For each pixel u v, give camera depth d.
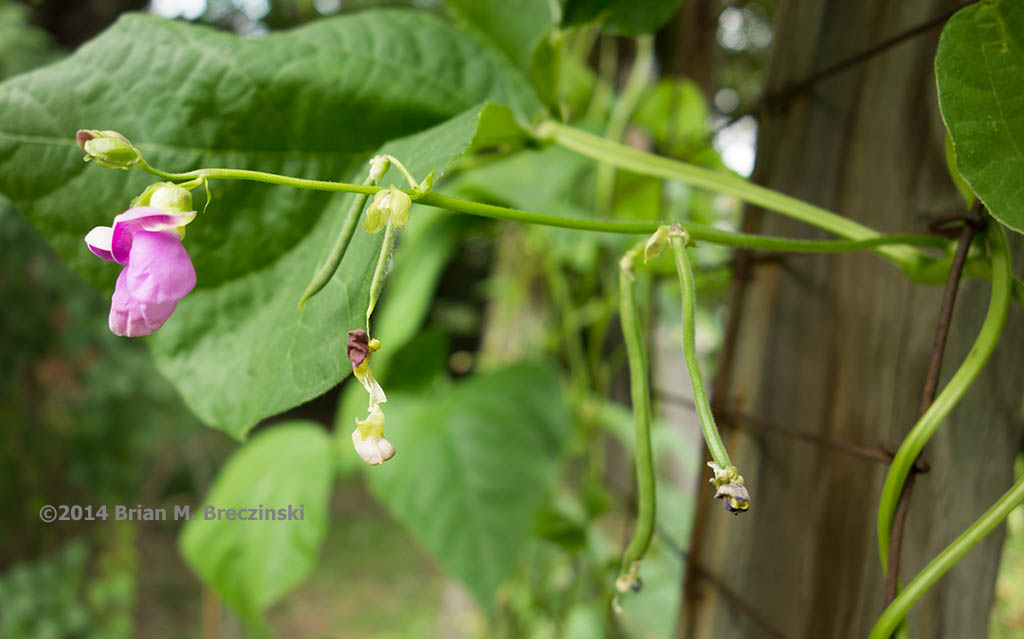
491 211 0.15
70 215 0.17
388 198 0.14
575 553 0.34
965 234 0.15
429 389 0.37
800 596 0.20
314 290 0.15
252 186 0.18
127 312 0.13
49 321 0.92
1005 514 0.14
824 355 0.19
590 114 0.37
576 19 0.20
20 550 0.97
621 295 0.17
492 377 0.32
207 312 0.18
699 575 0.21
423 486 0.29
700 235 0.15
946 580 0.18
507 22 0.21
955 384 0.15
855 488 0.19
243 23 1.01
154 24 0.18
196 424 1.11
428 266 0.34
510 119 0.19
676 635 0.22
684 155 0.26
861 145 0.19
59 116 0.17
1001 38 0.14
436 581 1.23
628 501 0.28
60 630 0.87
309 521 0.33
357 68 0.19
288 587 0.32
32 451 0.98
